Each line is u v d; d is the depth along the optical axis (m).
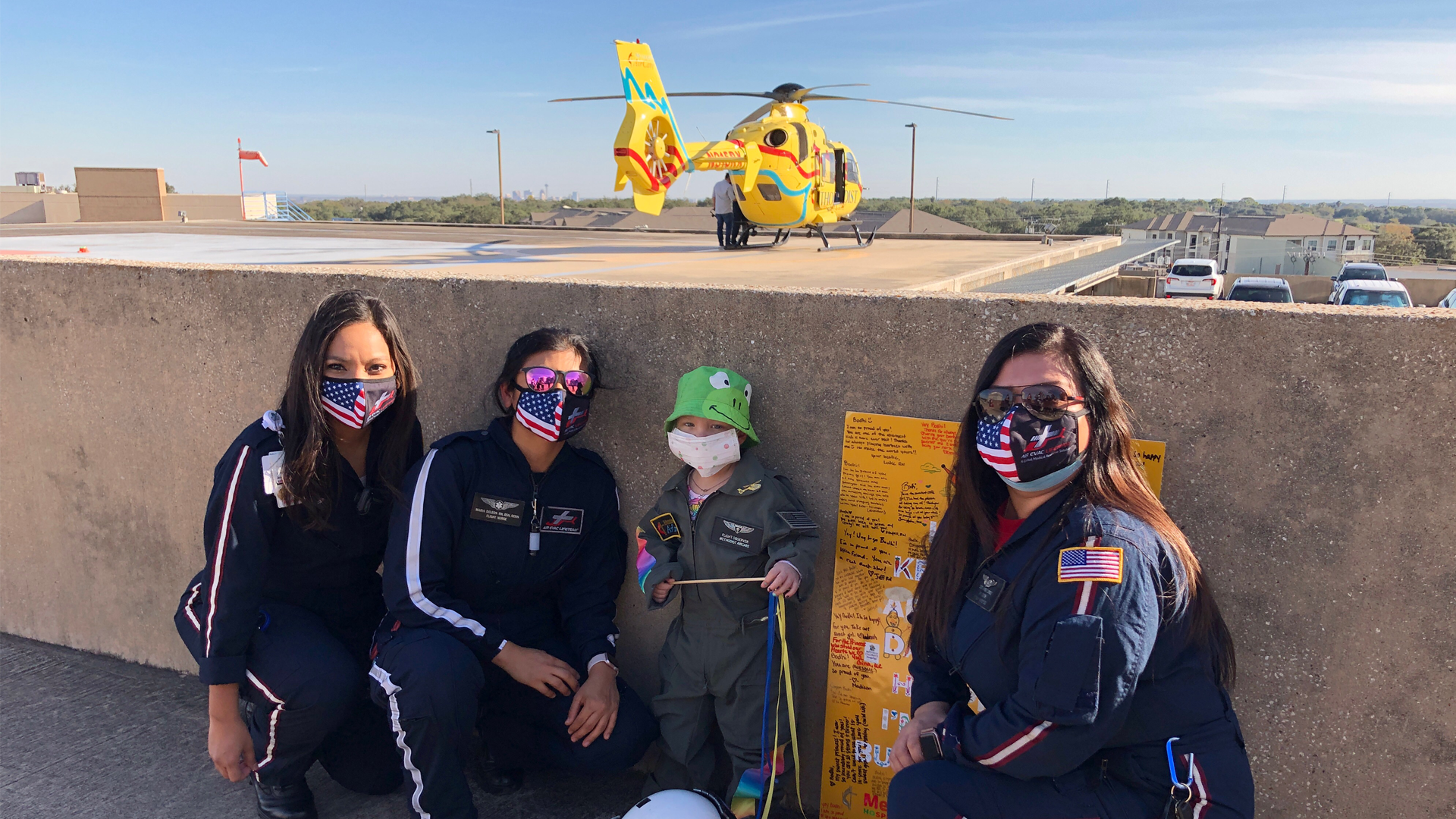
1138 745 1.59
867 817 2.46
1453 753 1.92
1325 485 1.94
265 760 2.41
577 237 21.67
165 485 3.34
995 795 1.63
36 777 2.75
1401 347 1.84
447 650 2.23
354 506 2.49
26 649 3.64
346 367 2.31
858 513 2.40
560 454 2.55
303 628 2.44
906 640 2.37
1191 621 1.54
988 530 1.75
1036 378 1.65
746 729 2.37
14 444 3.59
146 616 3.47
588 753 2.47
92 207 37.47
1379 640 1.95
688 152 13.99
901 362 2.31
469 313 2.85
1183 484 2.06
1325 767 2.04
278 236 19.62
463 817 2.27
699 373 2.30
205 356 3.18
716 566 2.33
